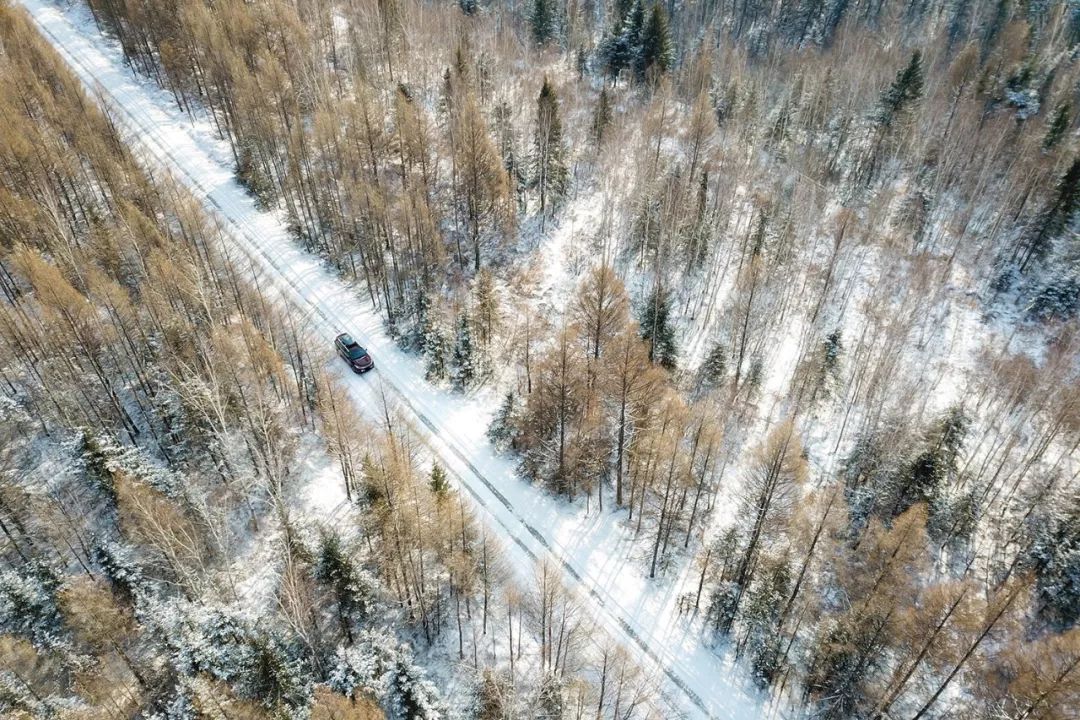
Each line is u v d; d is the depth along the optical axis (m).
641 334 50.84
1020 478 45.81
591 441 43.88
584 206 67.19
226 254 53.31
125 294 43.69
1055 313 58.53
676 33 97.50
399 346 53.91
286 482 43.28
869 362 53.50
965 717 31.70
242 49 69.94
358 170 60.06
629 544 42.38
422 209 55.31
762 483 36.59
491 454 46.69
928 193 67.62
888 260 63.16
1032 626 38.69
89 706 30.80
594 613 38.62
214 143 73.00
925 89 79.75
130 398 45.88
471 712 33.03
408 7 83.00
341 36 87.25
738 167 66.62
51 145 55.09
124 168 56.47
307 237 62.53
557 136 63.75
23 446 42.28
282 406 46.53
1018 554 41.75
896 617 32.28
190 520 38.06
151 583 36.16
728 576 39.25
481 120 58.72
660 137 67.69
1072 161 65.12
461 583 36.16
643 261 60.94
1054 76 79.69
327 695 29.00
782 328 58.59
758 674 36.50
